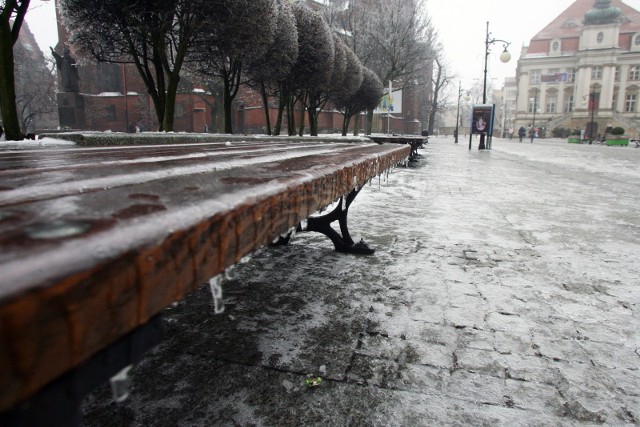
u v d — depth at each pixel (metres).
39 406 0.38
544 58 80.06
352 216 4.76
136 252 0.40
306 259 3.13
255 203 0.67
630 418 1.43
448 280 2.73
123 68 43.62
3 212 0.49
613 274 2.88
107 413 1.39
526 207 5.43
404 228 4.18
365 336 1.96
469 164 12.91
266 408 1.43
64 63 40.81
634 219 4.74
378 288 2.57
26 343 0.29
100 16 9.06
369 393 1.53
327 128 44.81
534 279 2.77
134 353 0.51
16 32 6.67
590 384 1.61
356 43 32.16
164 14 9.10
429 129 63.38
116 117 44.34
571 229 4.21
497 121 101.62
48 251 0.34
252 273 2.81
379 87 25.86
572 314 2.24
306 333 1.99
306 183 0.98
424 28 31.39
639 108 74.94
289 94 16.50
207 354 1.78
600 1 73.31
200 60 11.65
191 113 41.66
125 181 0.81
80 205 0.55
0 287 0.28
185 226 0.49
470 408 1.46
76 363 0.34
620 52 74.56
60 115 41.41
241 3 9.39
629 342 1.95
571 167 12.41
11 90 6.61
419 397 1.51
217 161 1.41
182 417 1.38
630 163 14.55
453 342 1.92
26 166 1.11
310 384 1.57
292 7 14.58
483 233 4.01
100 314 0.36
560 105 80.00
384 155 2.63
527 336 1.99
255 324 2.07
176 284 0.47
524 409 1.46
